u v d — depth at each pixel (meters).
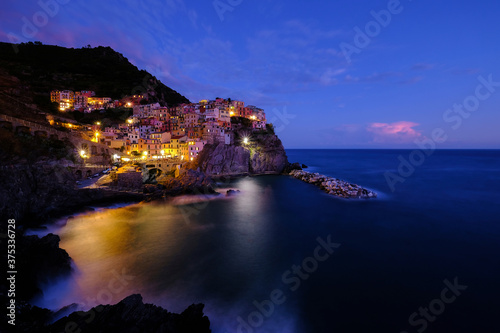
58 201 43.59
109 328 14.04
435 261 27.62
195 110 114.94
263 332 17.58
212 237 35.00
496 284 23.12
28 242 23.52
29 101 84.00
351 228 38.25
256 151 105.31
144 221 41.94
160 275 24.78
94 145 67.62
